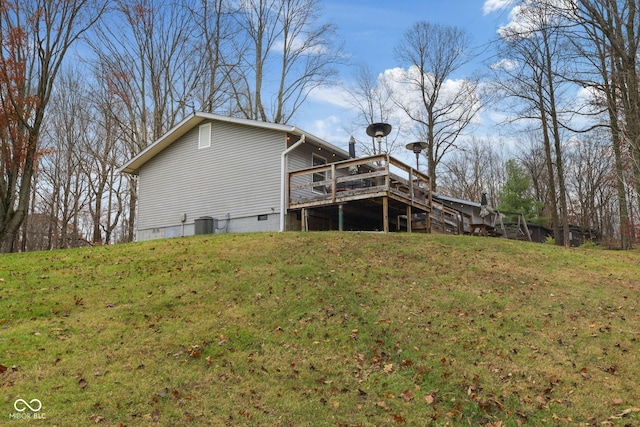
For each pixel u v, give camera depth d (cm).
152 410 451
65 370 523
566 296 832
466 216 2306
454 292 827
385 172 1379
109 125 2805
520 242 1352
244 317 696
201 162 1764
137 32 2353
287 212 1548
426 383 522
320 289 812
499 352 599
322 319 693
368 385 517
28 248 3284
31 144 1609
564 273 1004
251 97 2698
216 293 797
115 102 2508
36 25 1602
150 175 1898
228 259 1016
